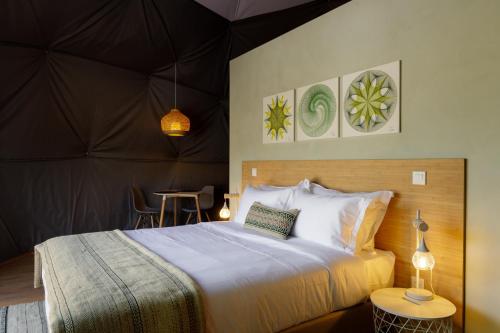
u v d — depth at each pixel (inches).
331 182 117.3
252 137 159.6
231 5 195.8
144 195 199.3
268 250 90.3
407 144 94.7
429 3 89.8
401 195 95.3
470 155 81.4
